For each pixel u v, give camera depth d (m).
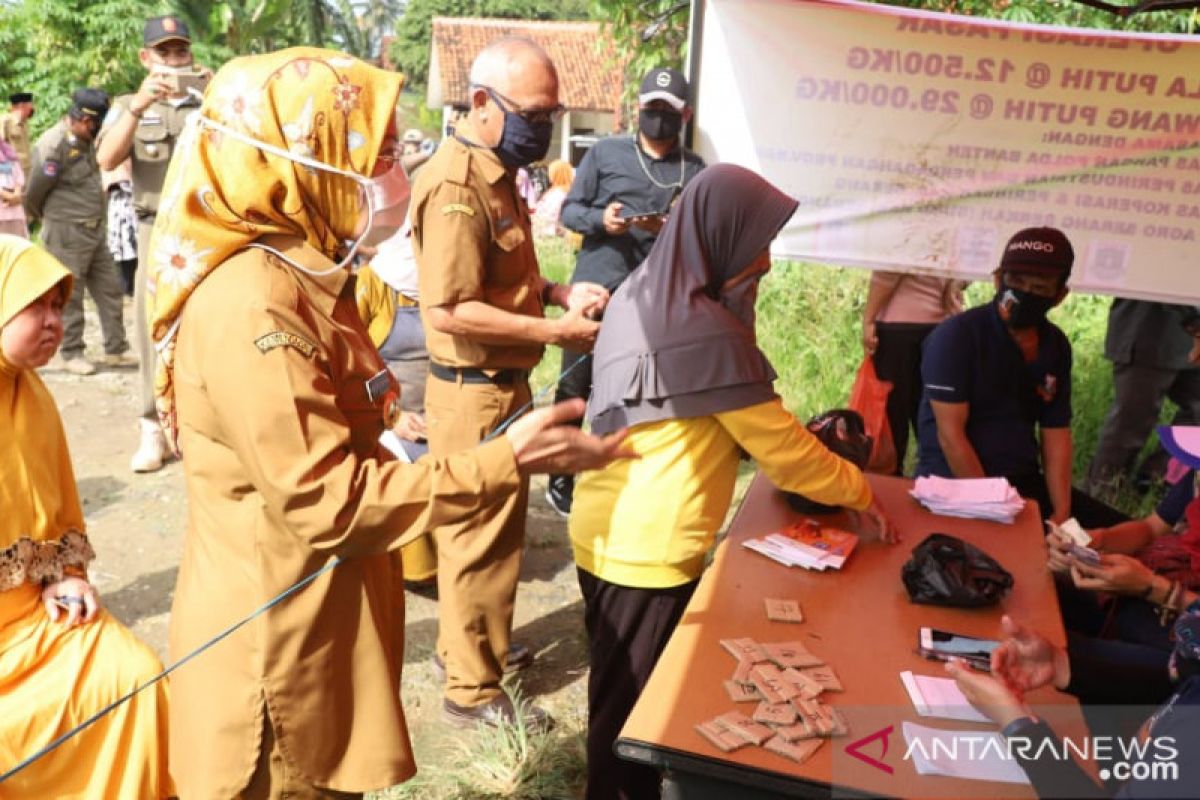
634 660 2.78
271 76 2.03
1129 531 3.45
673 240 2.74
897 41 4.36
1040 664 2.19
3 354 2.59
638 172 5.07
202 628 2.14
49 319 2.61
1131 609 3.17
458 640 3.59
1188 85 4.23
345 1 31.58
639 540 2.72
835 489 2.83
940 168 4.52
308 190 2.09
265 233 2.09
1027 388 3.76
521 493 3.53
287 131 2.02
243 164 2.01
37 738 2.60
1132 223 4.45
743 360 2.67
